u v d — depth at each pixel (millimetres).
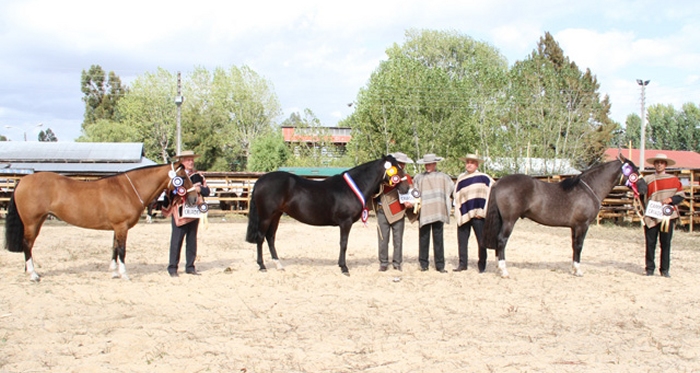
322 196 8438
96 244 12453
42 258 10094
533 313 6270
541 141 32938
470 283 7949
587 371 4363
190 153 8305
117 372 4277
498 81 33719
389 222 8844
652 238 8609
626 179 8305
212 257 10531
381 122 32031
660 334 5469
